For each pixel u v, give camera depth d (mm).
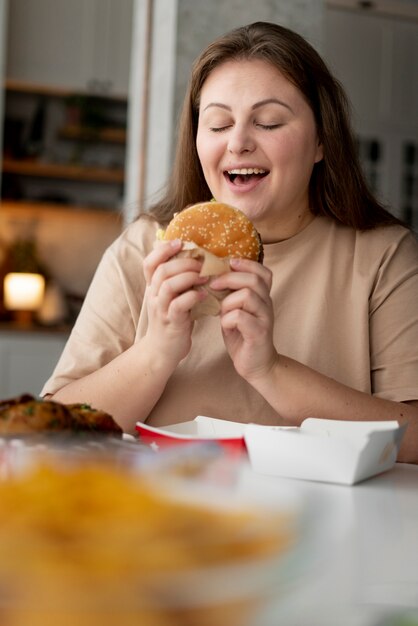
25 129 5293
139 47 3646
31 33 5141
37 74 5160
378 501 805
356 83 5422
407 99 5520
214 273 1160
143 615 298
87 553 315
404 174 5512
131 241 1604
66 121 5320
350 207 1549
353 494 837
